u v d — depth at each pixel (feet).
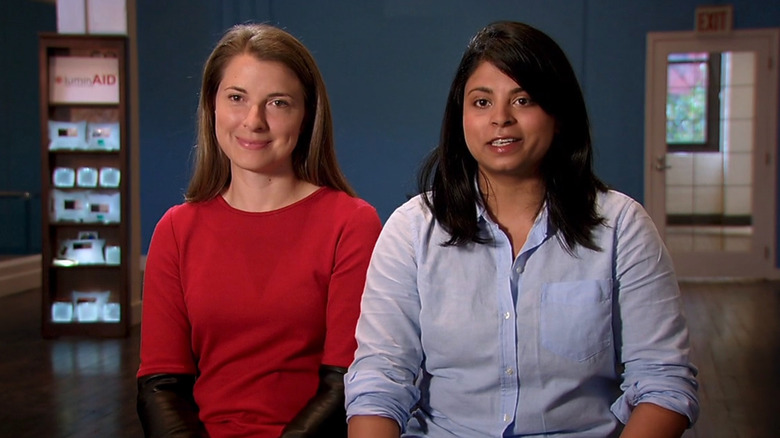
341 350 4.30
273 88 4.40
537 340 3.70
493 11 24.02
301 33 24.82
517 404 3.69
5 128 23.65
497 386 3.72
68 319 15.69
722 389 11.96
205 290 4.40
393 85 24.70
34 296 20.70
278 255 4.45
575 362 3.67
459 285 3.82
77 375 12.79
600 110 23.62
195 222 4.58
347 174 25.17
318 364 4.47
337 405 4.16
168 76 24.93
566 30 23.63
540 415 3.67
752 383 12.26
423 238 3.93
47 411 10.90
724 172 23.38
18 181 23.94
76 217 15.58
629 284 3.78
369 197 25.11
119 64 15.33
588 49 23.56
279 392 4.36
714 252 23.58
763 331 15.96
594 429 3.72
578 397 3.70
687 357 3.74
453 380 3.81
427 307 3.84
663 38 23.21
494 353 3.71
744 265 23.49
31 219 24.17
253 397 4.35
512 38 3.72
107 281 15.92
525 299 3.73
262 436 4.26
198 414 4.37
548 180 3.87
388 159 24.94
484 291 3.79
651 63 23.27
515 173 3.87
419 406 4.00
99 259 15.72
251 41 4.46
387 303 3.95
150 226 25.27
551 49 3.75
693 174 23.50
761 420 10.49
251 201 4.58
